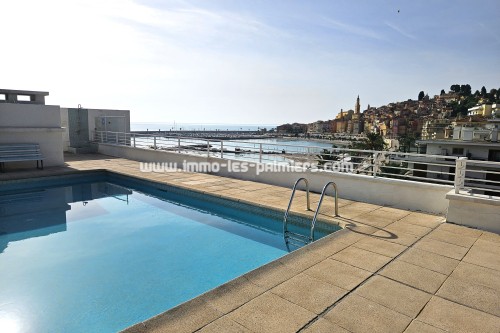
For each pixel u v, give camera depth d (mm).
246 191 8430
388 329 2682
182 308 2922
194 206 8695
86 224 7121
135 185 10867
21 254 5496
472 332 2672
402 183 6676
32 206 8523
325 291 3285
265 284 3416
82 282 4539
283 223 6660
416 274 3693
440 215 6176
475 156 27109
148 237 6336
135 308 3900
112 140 18250
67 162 13820
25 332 3439
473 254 4273
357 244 4621
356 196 7512
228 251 5648
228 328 2643
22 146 11570
